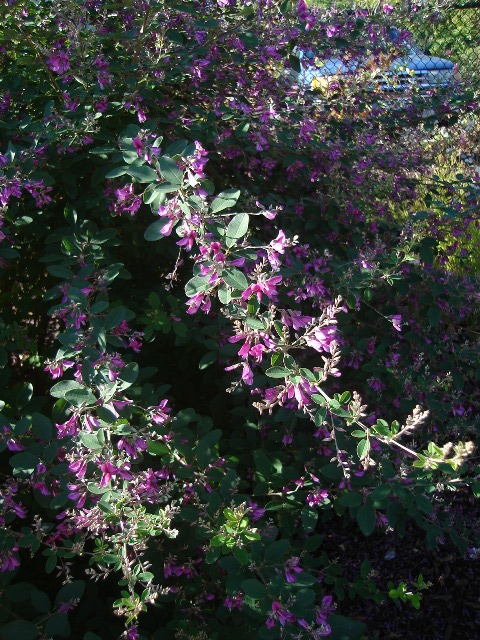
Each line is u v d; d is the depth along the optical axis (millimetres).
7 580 1853
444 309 2990
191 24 2514
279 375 1799
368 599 2850
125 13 2699
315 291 2533
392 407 2883
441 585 2891
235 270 1748
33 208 2535
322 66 3408
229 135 2695
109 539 1840
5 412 2176
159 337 2873
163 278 2857
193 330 2525
